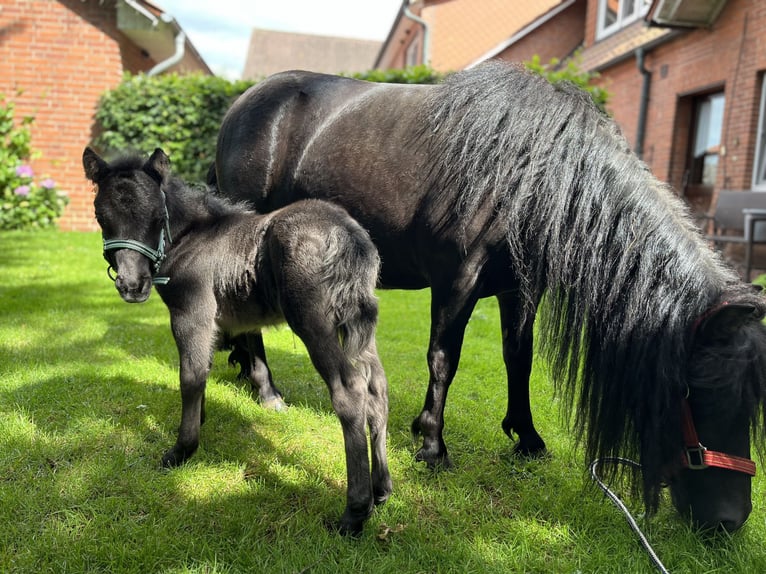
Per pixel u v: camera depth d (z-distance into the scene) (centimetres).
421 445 303
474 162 247
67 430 300
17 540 215
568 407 245
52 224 1020
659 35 995
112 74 1002
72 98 1001
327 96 323
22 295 575
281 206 328
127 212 228
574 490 263
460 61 1703
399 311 627
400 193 271
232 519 229
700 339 196
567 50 1595
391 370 430
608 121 251
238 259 249
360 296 222
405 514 241
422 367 440
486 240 248
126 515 233
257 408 341
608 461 226
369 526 230
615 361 214
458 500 251
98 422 309
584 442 238
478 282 255
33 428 297
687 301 199
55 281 639
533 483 271
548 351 247
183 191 261
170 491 251
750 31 777
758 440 198
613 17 1296
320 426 326
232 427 316
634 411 207
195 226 259
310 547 215
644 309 206
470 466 287
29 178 988
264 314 257
